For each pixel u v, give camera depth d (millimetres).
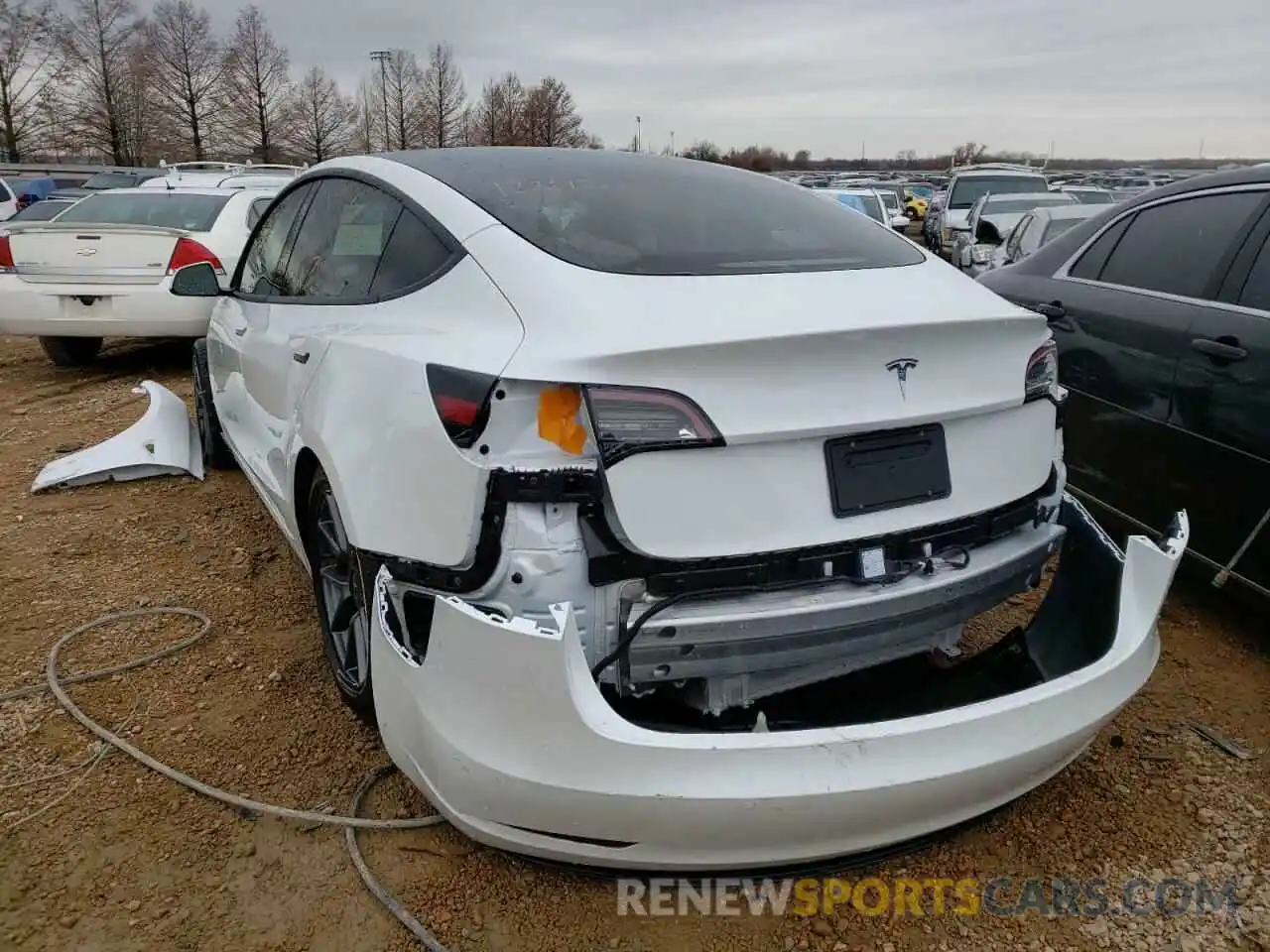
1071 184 17281
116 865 2244
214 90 47375
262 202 8625
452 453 1914
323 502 2764
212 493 4809
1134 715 2926
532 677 1750
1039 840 2381
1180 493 3434
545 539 1854
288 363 2979
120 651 3215
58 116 46750
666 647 1875
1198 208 3723
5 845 2305
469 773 1854
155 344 9234
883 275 2369
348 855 2281
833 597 1968
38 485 4777
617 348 1825
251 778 2551
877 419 1979
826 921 2131
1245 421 3148
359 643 2602
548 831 1859
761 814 1777
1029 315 2234
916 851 2289
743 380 1868
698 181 2896
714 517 1882
